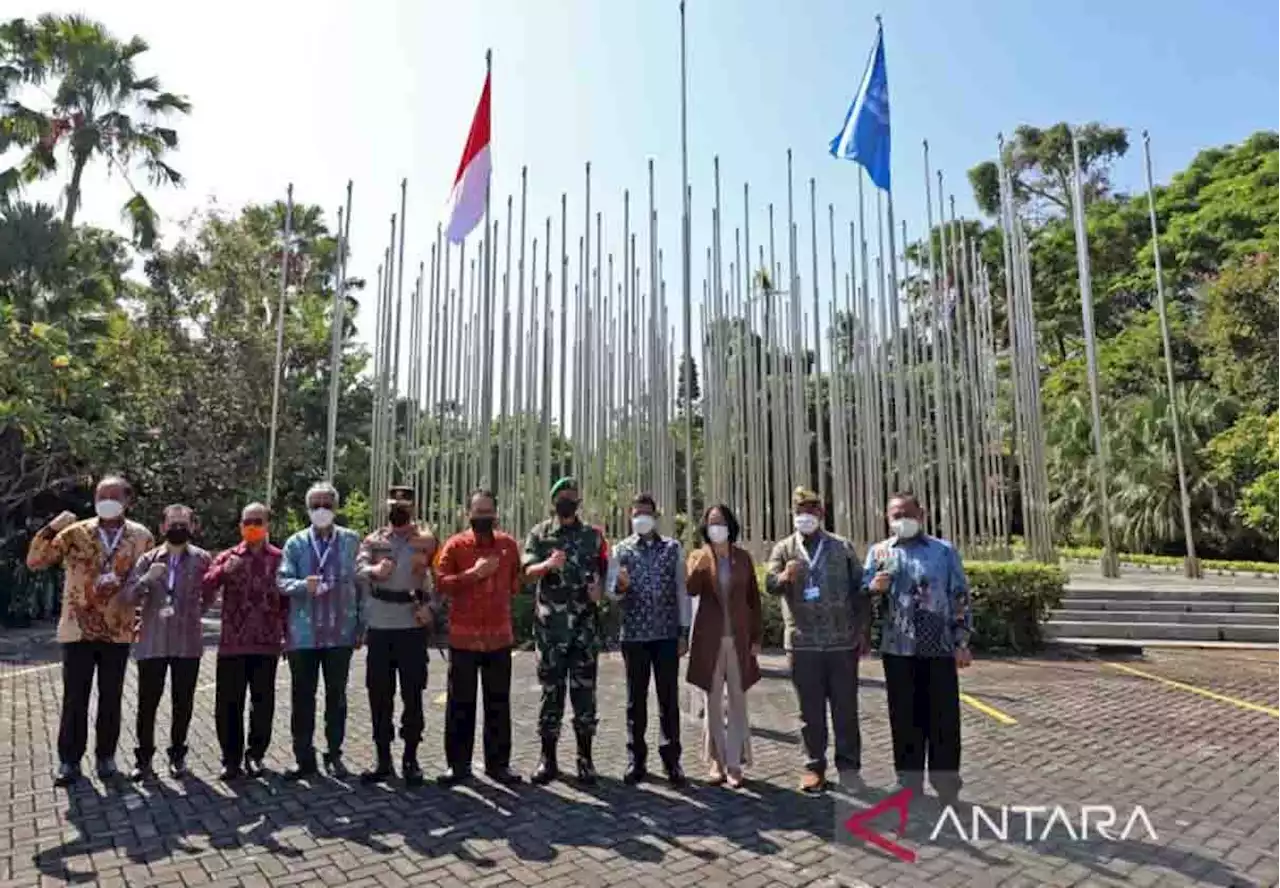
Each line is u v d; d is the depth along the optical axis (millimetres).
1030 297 14523
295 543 5625
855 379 12234
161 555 5590
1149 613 12000
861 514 11609
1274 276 19609
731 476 12328
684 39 9875
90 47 19344
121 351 18438
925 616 4824
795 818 4641
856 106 10453
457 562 5477
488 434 11008
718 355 11469
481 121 10156
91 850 4227
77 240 17609
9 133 18688
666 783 5312
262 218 24578
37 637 12688
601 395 12094
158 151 20578
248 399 20094
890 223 10688
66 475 16266
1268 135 29422
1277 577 17312
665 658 5344
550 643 5395
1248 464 20094
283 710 7609
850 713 5141
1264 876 3664
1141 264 30531
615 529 12844
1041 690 8305
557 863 4031
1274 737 6438
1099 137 35406
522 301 11617
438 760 5914
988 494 13945
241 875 3918
